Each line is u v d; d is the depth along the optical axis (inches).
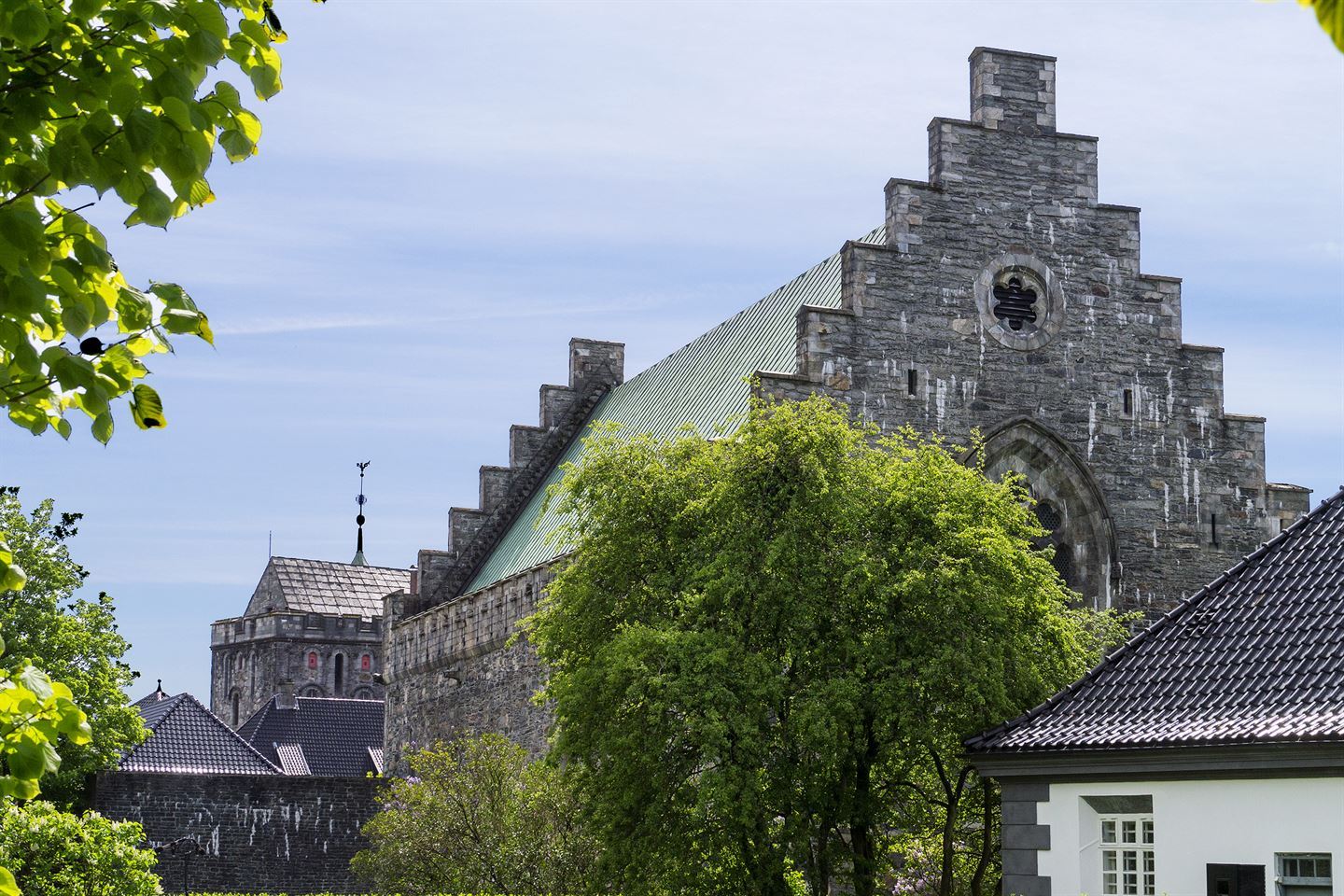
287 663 5167.3
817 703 1316.4
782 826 1408.7
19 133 460.1
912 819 1552.7
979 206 2068.2
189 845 2679.6
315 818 2753.4
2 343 470.3
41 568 2625.5
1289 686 1100.5
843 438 1471.5
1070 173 2107.5
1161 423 2107.5
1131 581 2073.1
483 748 2269.9
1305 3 251.4
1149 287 2119.8
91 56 456.8
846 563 1378.0
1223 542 2108.8
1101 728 1144.8
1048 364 2071.9
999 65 2101.4
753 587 1385.3
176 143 458.0
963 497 1445.6
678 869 1402.6
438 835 2191.2
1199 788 1076.5
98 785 2642.7
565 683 1451.8
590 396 3201.3
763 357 2315.5
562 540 1585.9
